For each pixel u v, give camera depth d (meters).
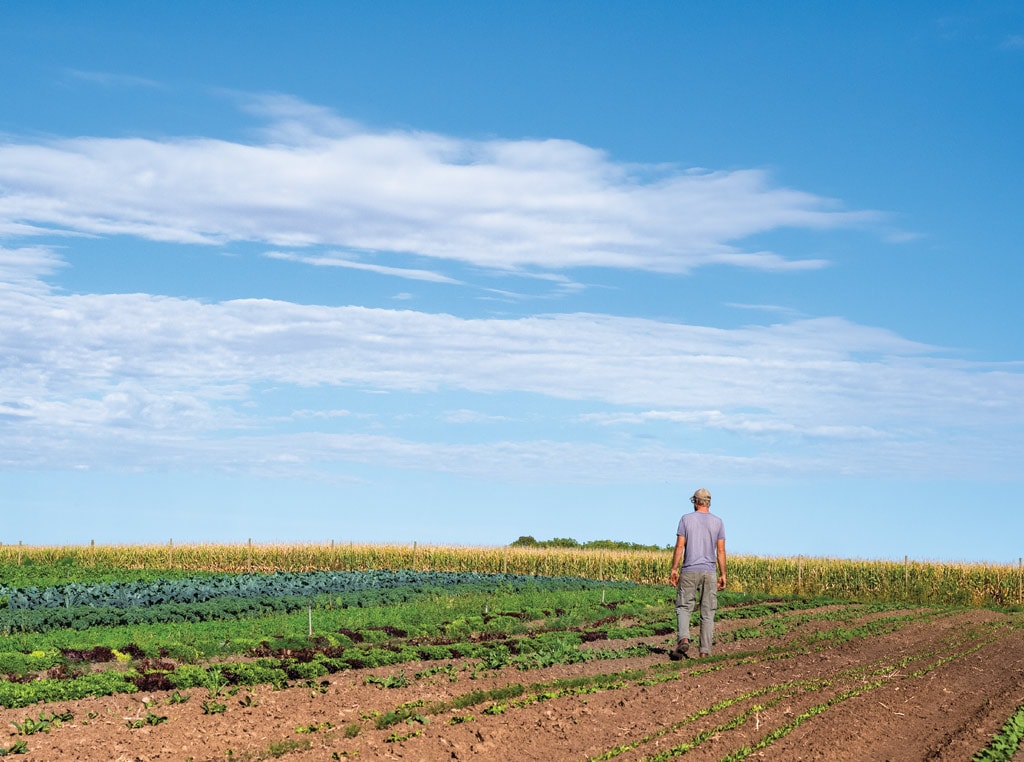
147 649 16.17
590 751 9.66
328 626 20.50
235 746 9.70
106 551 54.62
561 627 22.61
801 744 10.07
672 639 20.41
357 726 10.37
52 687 12.02
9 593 28.36
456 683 13.57
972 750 10.05
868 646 19.55
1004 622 27.09
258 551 54.91
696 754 9.53
